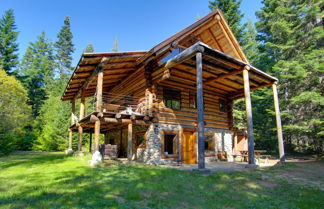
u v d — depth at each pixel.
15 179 5.23
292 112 16.61
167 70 9.01
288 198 4.30
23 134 18.69
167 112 10.18
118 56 8.61
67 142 19.48
